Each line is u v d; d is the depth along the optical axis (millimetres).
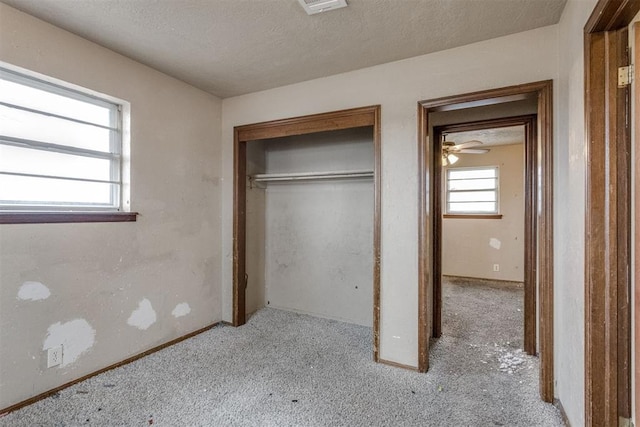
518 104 2680
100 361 2277
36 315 1953
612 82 1383
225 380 2207
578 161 1592
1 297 1815
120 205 2467
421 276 2328
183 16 1898
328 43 2189
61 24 1988
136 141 2494
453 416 1829
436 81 2287
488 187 5684
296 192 3670
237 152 3195
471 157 5727
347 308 3389
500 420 1798
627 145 1371
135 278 2496
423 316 2326
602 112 1403
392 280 2430
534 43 2010
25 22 1876
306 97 2818
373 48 2250
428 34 2070
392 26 1983
